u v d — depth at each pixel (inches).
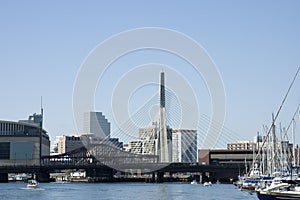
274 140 7819.9
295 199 4158.5
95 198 7170.3
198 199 6771.7
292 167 5876.0
